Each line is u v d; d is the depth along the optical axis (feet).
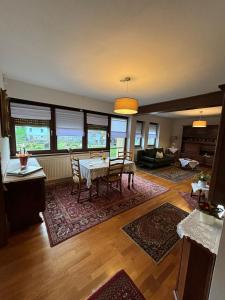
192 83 8.41
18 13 3.85
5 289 4.01
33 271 4.52
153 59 5.99
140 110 15.55
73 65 6.81
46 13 3.84
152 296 4.01
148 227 6.91
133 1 3.39
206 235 3.22
